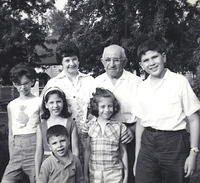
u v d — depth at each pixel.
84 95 4.56
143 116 3.82
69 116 4.41
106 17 20.39
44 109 4.44
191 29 19.91
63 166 4.00
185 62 18.97
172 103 3.65
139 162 3.86
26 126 4.58
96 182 4.18
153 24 18.86
